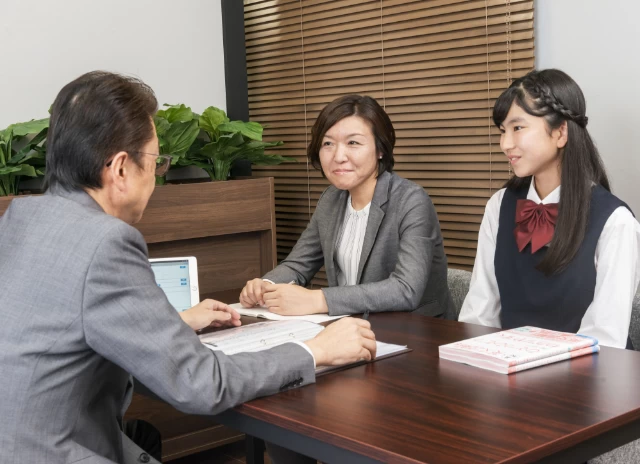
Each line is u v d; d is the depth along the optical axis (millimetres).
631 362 1753
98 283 1440
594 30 2941
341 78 3914
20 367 1426
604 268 2191
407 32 3547
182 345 1518
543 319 2328
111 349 1458
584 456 1383
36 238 1487
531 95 2230
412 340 2033
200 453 3500
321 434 1402
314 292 2389
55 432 1451
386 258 2668
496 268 2459
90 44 3494
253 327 2160
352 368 1796
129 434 2061
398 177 2740
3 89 3283
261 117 4414
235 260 3514
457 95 3410
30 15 3328
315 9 3965
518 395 1546
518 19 3113
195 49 3807
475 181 3414
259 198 3490
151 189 1634
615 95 2906
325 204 2873
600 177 2297
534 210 2342
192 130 3387
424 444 1309
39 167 3293
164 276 2506
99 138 1522
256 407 1548
